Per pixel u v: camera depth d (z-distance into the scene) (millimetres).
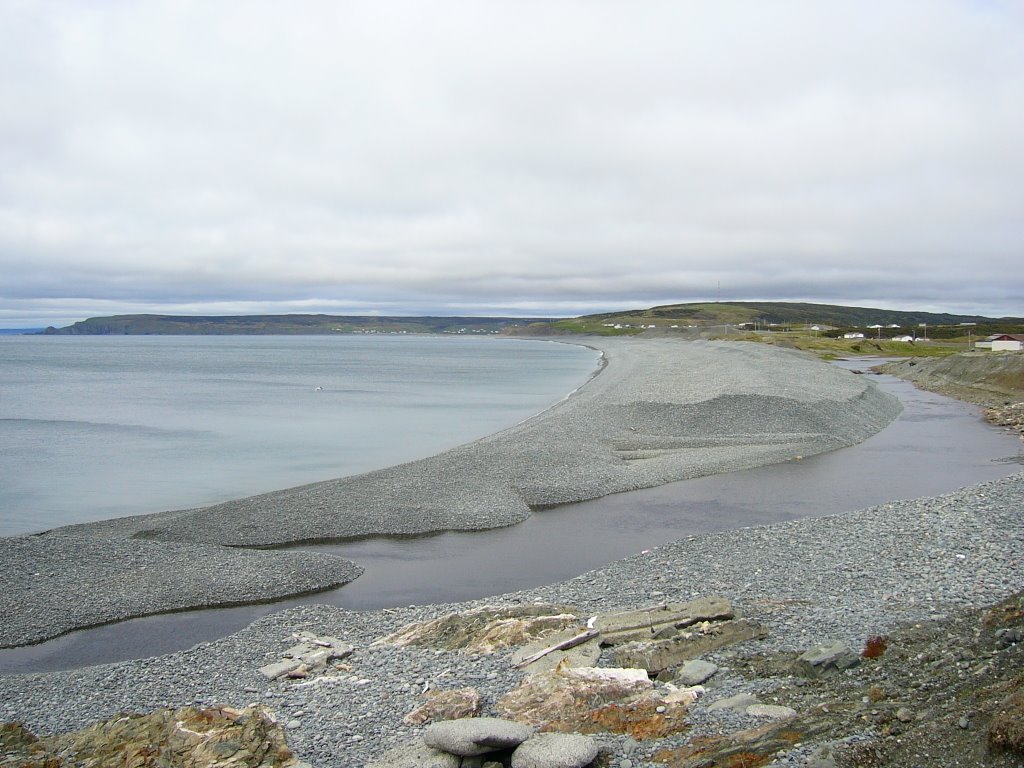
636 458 42094
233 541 27703
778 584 19750
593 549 26719
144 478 40938
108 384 102562
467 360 169375
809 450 43531
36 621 20406
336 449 49938
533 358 177125
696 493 34281
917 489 34531
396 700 13703
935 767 9516
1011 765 9055
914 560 20688
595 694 12906
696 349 145125
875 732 10633
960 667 12531
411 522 29609
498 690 13719
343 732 12562
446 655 15805
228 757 11602
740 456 41438
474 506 31484
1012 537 21781
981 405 66438
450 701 13094
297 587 23016
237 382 106250
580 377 112312
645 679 13375
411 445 51469
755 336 192750
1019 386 72750
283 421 64000
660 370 89188
